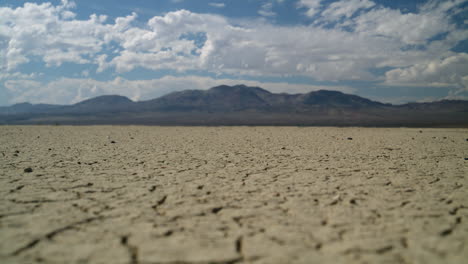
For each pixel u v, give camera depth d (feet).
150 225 10.52
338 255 8.45
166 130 79.25
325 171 20.63
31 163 22.34
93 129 80.59
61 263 7.77
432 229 10.34
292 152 31.01
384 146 37.93
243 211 12.19
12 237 9.25
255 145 38.50
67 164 22.25
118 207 12.44
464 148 36.11
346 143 41.96
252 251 8.65
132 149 32.65
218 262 7.99
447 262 8.10
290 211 12.20
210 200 13.65
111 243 9.00
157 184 16.48
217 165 22.82
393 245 9.09
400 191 15.38
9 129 74.33
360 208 12.59
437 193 14.99
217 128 95.09
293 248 8.86
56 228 10.03
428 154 30.01
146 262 7.91
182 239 9.41
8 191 14.35
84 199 13.42
